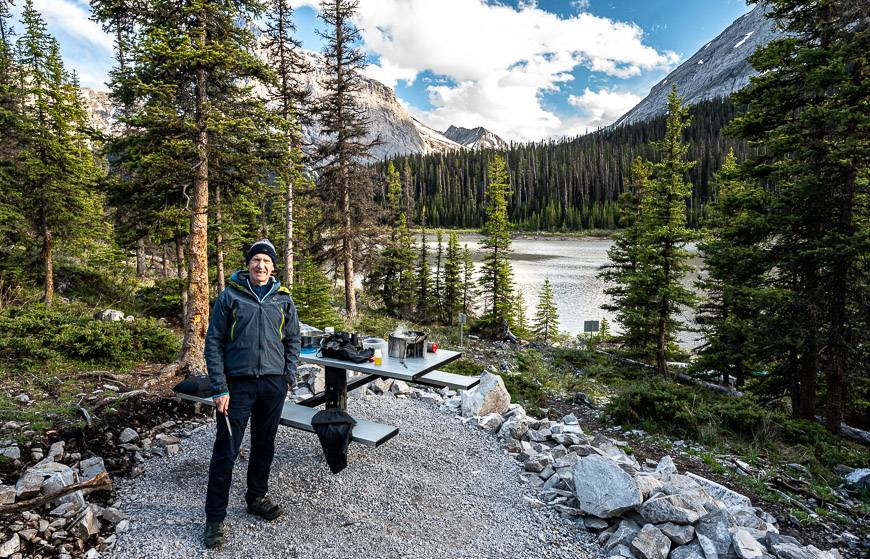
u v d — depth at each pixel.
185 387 4.58
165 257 20.42
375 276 23.22
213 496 2.96
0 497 2.99
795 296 9.39
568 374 11.35
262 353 3.15
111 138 6.95
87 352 6.67
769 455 6.20
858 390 10.70
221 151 7.23
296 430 4.91
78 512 3.14
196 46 6.84
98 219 14.89
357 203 16.64
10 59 13.84
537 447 4.76
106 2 6.57
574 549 3.10
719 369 12.29
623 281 15.60
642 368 14.29
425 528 3.24
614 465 3.43
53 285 15.09
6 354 6.37
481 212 100.75
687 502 3.18
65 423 4.32
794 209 9.34
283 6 14.96
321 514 3.35
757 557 2.78
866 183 8.91
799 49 8.68
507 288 20.83
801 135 9.10
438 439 4.87
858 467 6.21
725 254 10.22
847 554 3.53
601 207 95.44
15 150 13.30
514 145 142.75
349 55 15.66
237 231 13.42
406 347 4.45
